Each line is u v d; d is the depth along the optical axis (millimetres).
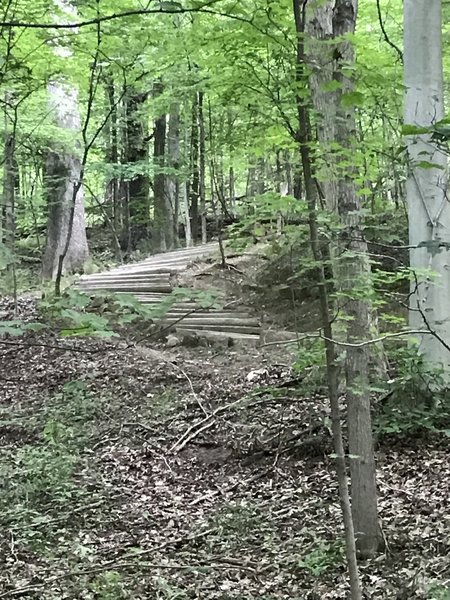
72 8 10164
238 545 5707
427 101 7234
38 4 8984
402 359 7305
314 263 3508
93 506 6941
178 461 8352
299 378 9234
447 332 7418
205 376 11305
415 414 7129
